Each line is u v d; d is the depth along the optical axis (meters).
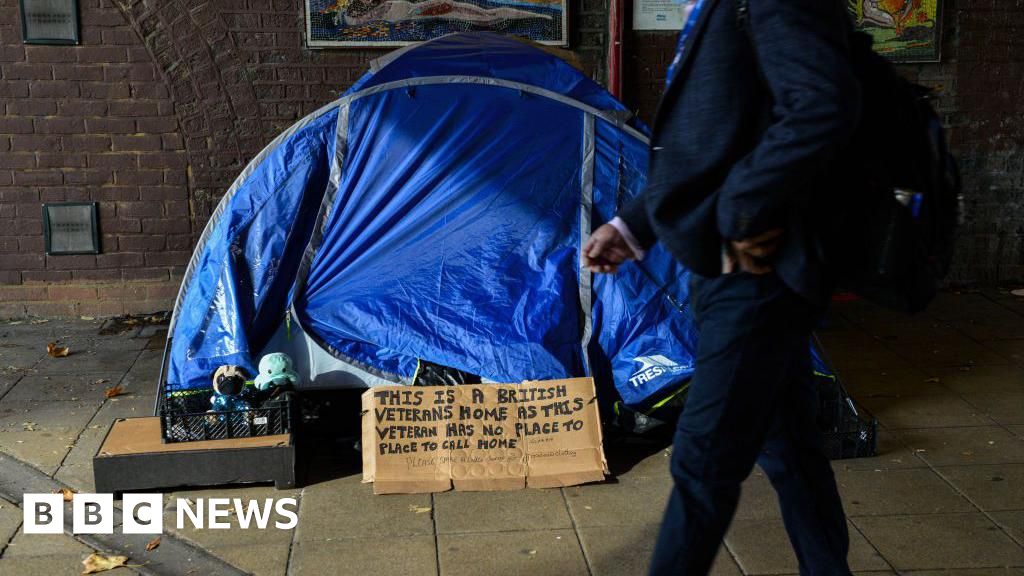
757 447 2.06
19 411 4.41
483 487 3.52
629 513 3.34
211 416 3.60
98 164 5.90
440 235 4.07
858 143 1.95
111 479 3.47
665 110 1.98
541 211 4.07
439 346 3.91
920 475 3.65
